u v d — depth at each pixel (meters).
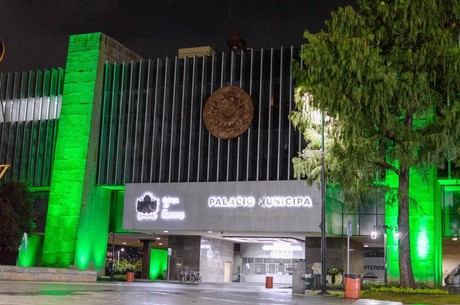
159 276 79.50
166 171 56.25
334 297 27.22
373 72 26.50
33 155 60.88
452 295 26.72
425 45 27.06
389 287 29.30
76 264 55.81
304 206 50.25
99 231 59.47
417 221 45.62
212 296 23.36
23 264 62.41
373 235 39.47
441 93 28.91
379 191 30.19
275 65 54.16
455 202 51.16
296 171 33.62
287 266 65.44
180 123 56.44
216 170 54.16
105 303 15.34
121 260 81.88
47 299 15.82
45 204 61.59
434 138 26.61
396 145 28.50
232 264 67.00
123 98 59.09
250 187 52.56
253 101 54.09
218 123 54.59
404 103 27.48
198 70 57.09
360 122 27.80
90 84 59.28
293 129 52.22
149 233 59.06
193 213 54.03
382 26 28.33
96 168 59.03
